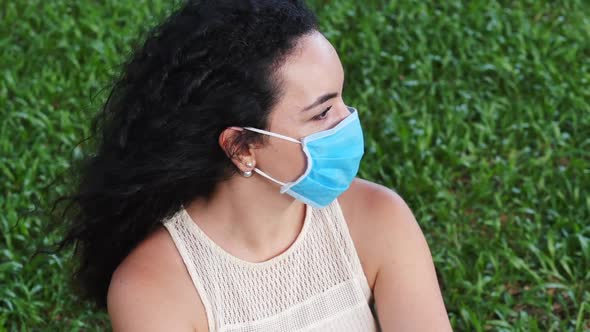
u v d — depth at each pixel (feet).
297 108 6.73
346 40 18.56
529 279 12.64
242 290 7.48
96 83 17.16
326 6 19.89
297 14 6.70
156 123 6.76
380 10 20.15
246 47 6.51
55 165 14.70
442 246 13.21
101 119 7.58
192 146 6.82
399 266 7.70
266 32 6.55
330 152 6.96
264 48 6.52
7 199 14.21
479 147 15.44
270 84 6.60
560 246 12.91
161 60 6.69
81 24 19.34
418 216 13.85
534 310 12.24
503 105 16.62
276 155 6.95
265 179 7.15
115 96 7.10
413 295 7.67
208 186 7.28
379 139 15.76
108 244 7.63
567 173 14.52
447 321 7.68
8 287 12.62
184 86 6.59
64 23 19.04
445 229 13.65
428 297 7.69
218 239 7.48
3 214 13.99
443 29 18.89
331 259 7.67
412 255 7.75
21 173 14.83
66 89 17.25
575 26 18.79
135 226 7.47
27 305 12.30
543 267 12.71
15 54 18.45
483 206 13.97
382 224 7.73
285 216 7.49
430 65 17.51
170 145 6.82
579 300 12.28
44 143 15.87
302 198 7.26
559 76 17.06
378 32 19.04
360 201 7.82
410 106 16.80
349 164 7.10
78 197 7.52
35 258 12.85
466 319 11.72
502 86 17.31
